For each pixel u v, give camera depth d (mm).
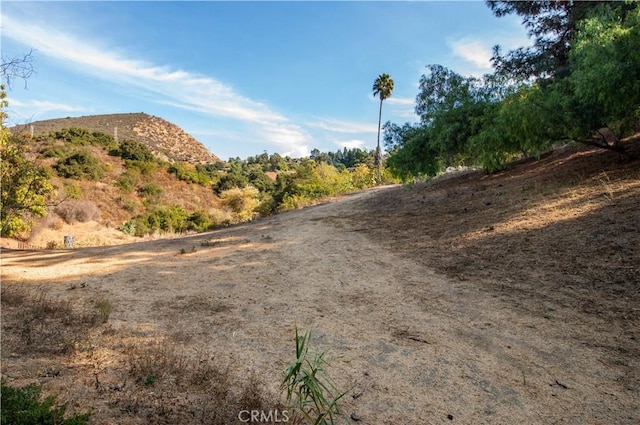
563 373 3609
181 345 4406
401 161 14305
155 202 37125
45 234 23203
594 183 9109
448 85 12984
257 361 4027
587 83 7488
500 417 3041
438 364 3902
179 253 10039
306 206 20922
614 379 3453
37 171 11648
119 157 44219
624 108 7844
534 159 16250
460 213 10773
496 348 4156
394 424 2963
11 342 4121
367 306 5672
